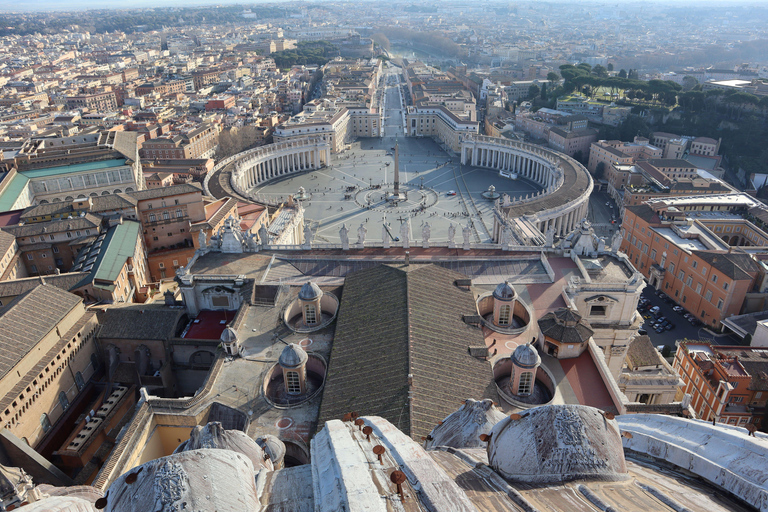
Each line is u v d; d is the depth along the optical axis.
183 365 112.38
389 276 103.00
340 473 22.83
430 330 86.88
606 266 117.00
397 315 89.69
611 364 108.00
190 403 81.31
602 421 25.59
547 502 21.45
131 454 72.94
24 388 92.25
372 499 20.41
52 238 156.25
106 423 101.38
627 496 21.67
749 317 154.62
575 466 24.20
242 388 84.75
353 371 81.12
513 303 96.25
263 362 90.56
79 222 157.88
